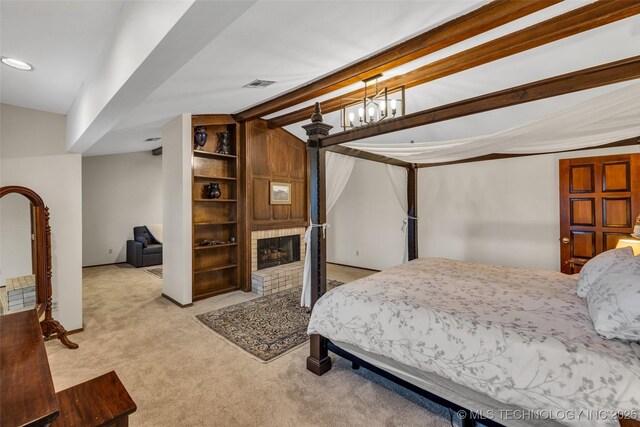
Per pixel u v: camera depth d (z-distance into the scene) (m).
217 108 3.96
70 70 2.53
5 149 3.10
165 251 4.36
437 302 1.98
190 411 1.93
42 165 3.29
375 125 2.38
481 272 2.88
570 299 2.04
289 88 3.31
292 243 5.52
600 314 1.51
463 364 1.61
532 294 2.16
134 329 3.22
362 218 6.40
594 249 3.62
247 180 4.65
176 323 3.38
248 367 2.47
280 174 5.18
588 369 1.32
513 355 1.48
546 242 4.16
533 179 4.27
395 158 3.65
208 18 1.17
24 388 1.12
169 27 1.25
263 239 5.01
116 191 7.16
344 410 1.95
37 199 2.93
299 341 2.93
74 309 3.30
